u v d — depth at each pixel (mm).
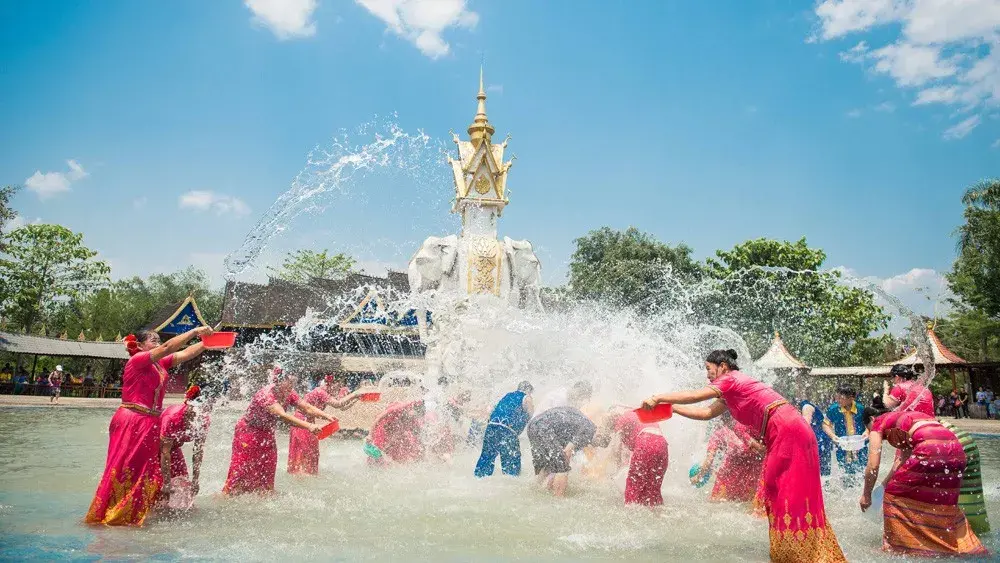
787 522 4266
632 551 4594
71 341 36781
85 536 4609
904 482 4859
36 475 7383
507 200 16625
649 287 36219
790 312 34281
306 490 6836
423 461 8930
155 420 5367
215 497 6316
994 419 27969
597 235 39500
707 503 6648
